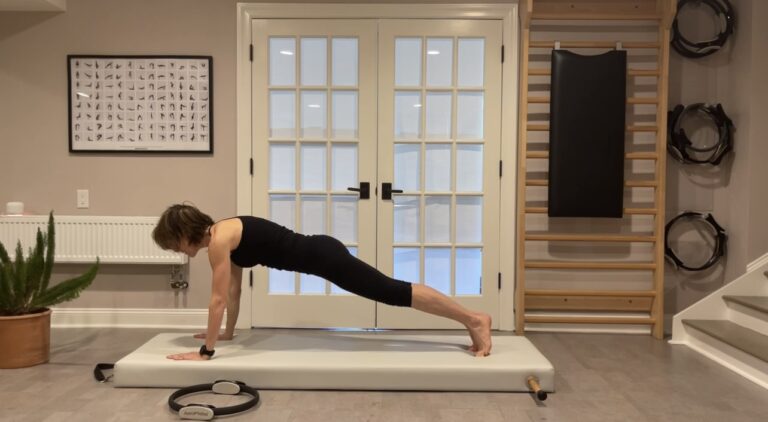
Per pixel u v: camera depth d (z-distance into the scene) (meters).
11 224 3.71
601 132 3.68
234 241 2.65
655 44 3.72
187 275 3.89
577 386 2.76
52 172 3.87
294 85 3.84
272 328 3.86
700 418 2.37
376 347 2.90
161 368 2.62
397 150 3.87
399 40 3.84
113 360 3.12
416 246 3.88
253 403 2.41
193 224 2.63
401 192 3.85
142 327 3.87
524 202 3.73
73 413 2.35
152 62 3.83
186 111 3.85
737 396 2.64
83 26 3.84
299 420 2.30
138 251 3.75
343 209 3.89
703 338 3.40
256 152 3.86
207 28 3.83
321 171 3.88
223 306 2.63
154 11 3.83
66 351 3.29
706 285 3.88
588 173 3.68
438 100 3.86
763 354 2.81
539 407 2.47
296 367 2.62
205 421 2.27
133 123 3.85
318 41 3.85
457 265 3.90
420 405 2.47
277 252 2.71
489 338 2.79
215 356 2.71
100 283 3.89
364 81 3.82
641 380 2.86
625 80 3.67
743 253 3.69
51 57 3.84
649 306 3.80
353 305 3.86
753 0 3.59
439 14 3.80
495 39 3.82
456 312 2.76
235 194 3.88
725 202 3.86
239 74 3.82
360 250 3.87
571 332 3.84
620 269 3.82
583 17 3.73
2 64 3.84
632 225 3.88
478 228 3.90
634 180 3.85
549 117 3.79
